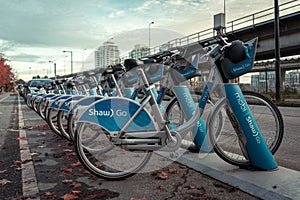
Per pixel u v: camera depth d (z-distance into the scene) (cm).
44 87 1084
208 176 287
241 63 282
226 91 294
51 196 250
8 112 1103
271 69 2589
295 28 1823
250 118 288
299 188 240
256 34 2077
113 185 273
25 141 500
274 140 316
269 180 260
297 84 2533
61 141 493
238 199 231
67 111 438
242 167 298
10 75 5331
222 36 300
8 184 282
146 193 251
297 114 869
